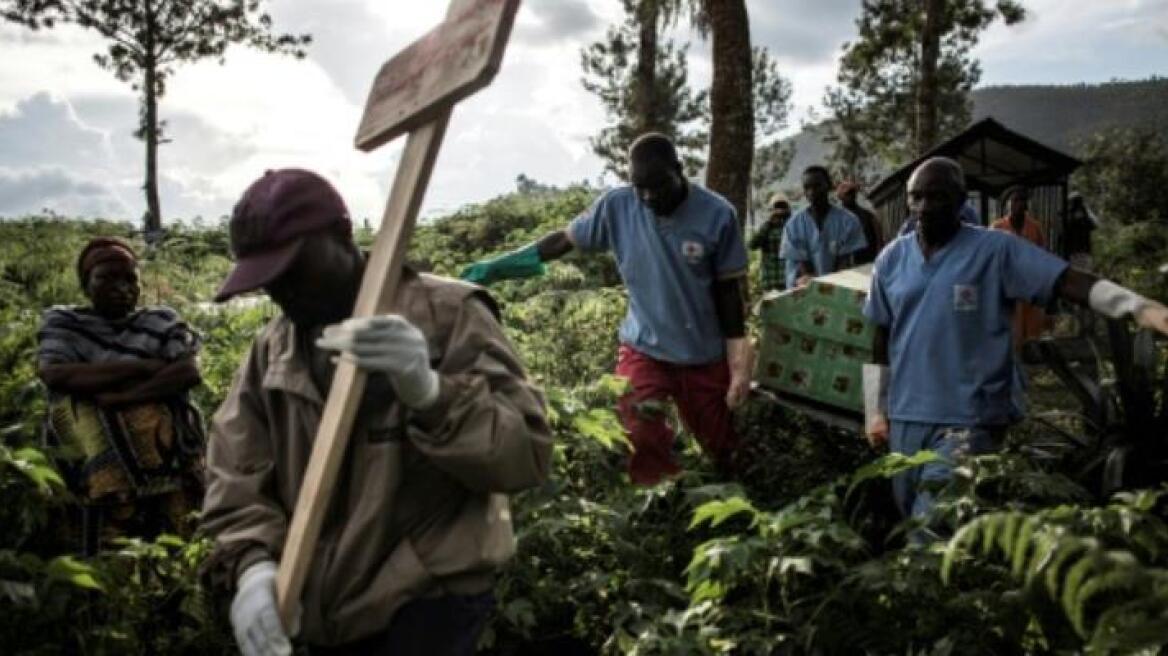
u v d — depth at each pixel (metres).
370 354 2.18
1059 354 5.88
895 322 5.14
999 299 4.91
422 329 2.46
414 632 2.45
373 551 2.40
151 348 4.77
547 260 6.51
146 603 4.29
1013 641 3.47
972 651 3.40
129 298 4.79
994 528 2.54
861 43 22.75
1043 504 4.49
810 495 4.13
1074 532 3.09
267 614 2.34
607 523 4.82
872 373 5.32
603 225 6.34
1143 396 5.50
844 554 4.09
